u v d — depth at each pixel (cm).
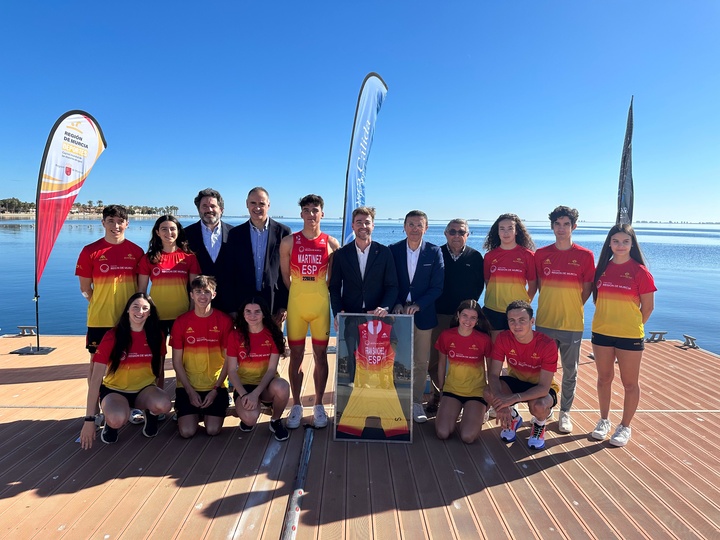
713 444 353
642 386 486
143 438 351
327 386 487
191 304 412
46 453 325
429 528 248
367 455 330
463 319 366
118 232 387
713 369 548
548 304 382
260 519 253
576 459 328
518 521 255
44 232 585
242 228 420
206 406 357
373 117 616
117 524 247
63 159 586
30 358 569
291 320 375
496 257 409
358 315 365
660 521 256
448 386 380
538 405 338
